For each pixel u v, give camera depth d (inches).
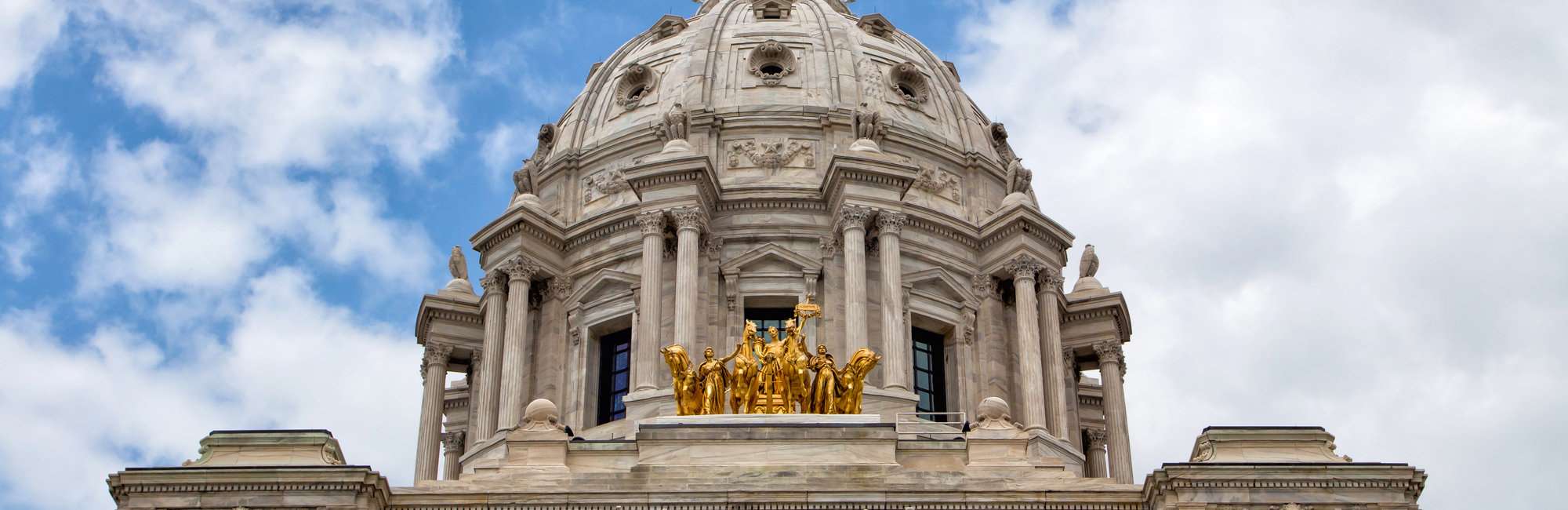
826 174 3218.5
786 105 3410.4
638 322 3132.4
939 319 3213.6
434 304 3368.6
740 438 2380.7
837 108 3398.1
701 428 2386.8
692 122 3376.0
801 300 3176.7
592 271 3257.9
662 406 2906.0
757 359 2655.0
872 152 3216.0
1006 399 3203.7
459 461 3289.9
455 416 3659.0
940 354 3235.7
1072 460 3078.2
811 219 3243.1
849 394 2608.3
